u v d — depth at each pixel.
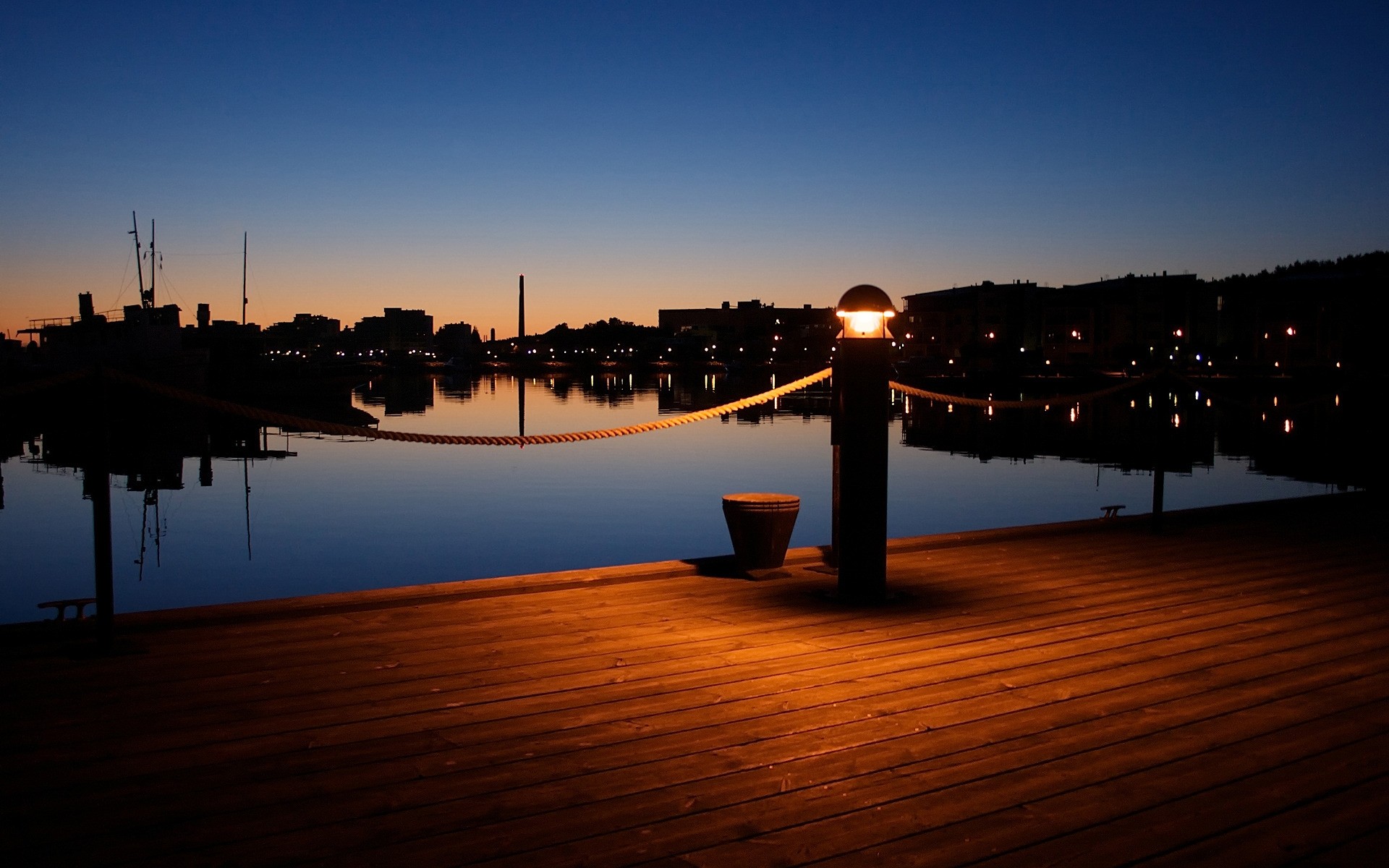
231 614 7.01
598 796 4.18
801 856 3.66
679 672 5.91
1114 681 5.71
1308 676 5.81
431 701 5.38
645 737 4.85
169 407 75.50
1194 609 7.50
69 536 24.55
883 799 4.14
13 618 15.22
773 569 8.77
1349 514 12.49
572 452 50.38
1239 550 10.01
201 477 39.44
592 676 5.82
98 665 5.97
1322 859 3.63
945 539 10.28
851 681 5.72
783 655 6.26
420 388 151.25
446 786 4.27
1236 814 4.00
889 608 7.53
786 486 33.94
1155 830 3.86
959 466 40.25
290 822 3.93
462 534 23.59
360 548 21.56
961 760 4.55
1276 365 105.88
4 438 58.75
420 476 39.53
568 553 20.66
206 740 4.79
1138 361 113.12
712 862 3.62
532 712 5.20
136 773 4.39
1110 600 7.82
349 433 6.94
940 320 138.12
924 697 5.45
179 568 19.48
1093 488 31.56
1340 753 4.63
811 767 4.48
